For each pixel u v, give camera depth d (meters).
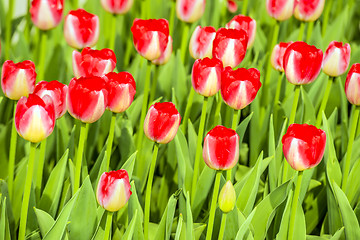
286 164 2.28
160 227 2.20
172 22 2.75
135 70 2.60
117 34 2.77
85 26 2.32
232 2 3.04
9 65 2.14
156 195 2.50
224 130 2.05
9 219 2.25
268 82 2.53
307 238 2.29
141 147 2.42
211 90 2.16
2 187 2.21
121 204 2.03
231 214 2.20
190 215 2.13
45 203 2.25
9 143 2.42
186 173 2.33
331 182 2.29
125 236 2.12
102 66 2.20
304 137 2.05
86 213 2.16
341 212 2.23
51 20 2.36
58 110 2.12
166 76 2.62
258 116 2.52
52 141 2.43
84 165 2.31
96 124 2.42
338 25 2.82
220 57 2.23
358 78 2.20
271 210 2.23
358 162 2.36
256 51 2.78
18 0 4.35
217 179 2.09
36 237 2.20
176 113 2.09
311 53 2.16
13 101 2.57
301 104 2.48
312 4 2.48
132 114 2.50
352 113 2.51
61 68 2.65
